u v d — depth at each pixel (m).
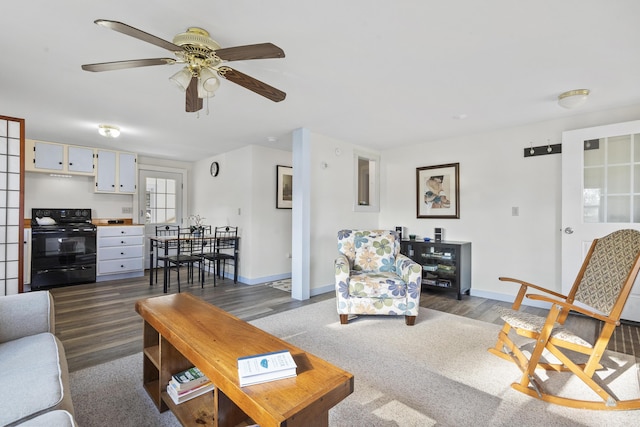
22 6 1.61
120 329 2.85
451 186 4.38
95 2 1.59
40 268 4.32
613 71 2.34
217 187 5.67
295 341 2.61
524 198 3.75
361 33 1.87
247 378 1.13
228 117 3.47
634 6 1.61
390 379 2.01
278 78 2.48
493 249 3.99
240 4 1.61
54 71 2.35
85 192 5.18
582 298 2.20
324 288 4.32
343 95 2.82
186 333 1.56
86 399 1.80
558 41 1.94
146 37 1.48
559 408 1.73
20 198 2.63
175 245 5.52
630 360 2.28
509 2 1.59
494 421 1.61
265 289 4.44
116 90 2.71
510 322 2.11
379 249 3.51
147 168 5.88
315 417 1.06
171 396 1.67
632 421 1.61
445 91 2.73
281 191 5.25
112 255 4.92
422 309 3.52
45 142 4.57
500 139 3.94
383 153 5.20
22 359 1.35
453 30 1.84
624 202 3.06
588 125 3.32
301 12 1.67
